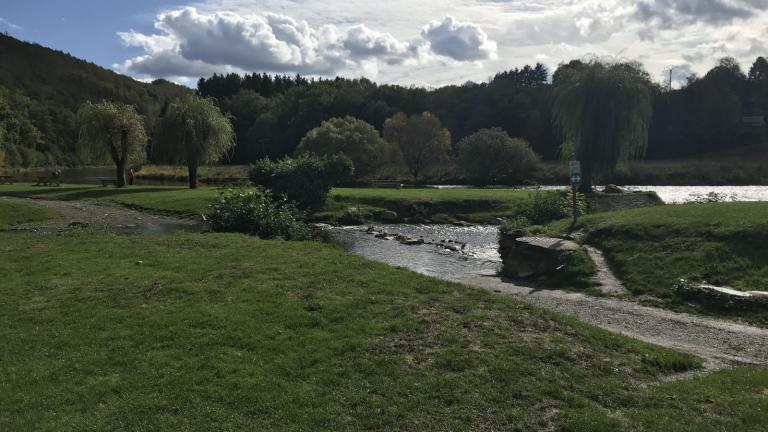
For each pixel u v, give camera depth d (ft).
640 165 266.16
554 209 85.92
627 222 61.11
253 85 515.50
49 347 27.43
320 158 125.80
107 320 31.32
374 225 111.55
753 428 20.59
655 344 32.68
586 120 127.95
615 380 25.27
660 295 44.60
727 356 31.04
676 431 20.20
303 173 118.32
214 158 157.58
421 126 278.87
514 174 246.88
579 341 29.89
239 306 33.78
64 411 21.09
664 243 53.36
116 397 22.22
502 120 379.76
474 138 245.24
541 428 20.72
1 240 61.41
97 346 27.53
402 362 26.21
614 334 32.48
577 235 63.31
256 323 30.73
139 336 28.71
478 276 60.44
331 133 232.73
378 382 24.02
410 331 30.25
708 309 40.91
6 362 25.63
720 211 59.62
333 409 21.63
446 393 23.13
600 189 147.64
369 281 40.83
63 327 30.30
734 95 365.40
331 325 30.91
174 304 34.40
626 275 49.83
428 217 117.08
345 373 24.86
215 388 22.91
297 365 25.55
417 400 22.50
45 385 23.21
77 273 42.96
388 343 28.53
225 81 508.94
